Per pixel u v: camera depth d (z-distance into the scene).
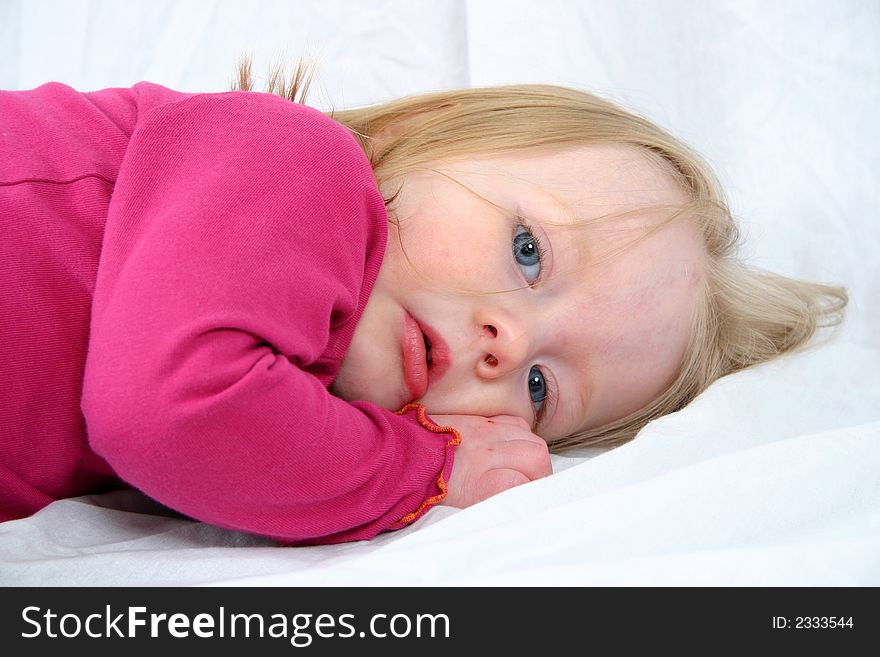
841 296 1.31
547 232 0.99
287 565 0.75
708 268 1.16
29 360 0.80
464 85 1.52
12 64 1.46
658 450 0.93
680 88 1.54
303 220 0.81
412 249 0.96
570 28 1.53
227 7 1.50
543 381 1.04
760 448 0.83
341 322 0.89
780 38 1.52
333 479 0.79
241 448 0.74
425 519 0.87
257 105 0.87
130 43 1.48
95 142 0.87
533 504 0.83
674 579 0.67
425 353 0.96
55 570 0.73
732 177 1.47
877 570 0.68
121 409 0.71
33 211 0.81
